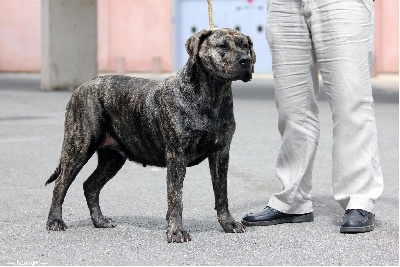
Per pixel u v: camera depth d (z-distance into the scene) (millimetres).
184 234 9148
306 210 10406
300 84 10195
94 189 10078
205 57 8742
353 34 9695
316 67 10320
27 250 8789
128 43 62312
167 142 9070
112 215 10852
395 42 59250
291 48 10148
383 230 9820
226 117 9125
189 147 9031
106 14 61969
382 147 18234
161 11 62375
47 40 38219
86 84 9805
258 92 38250
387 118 24938
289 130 10281
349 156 9852
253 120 24406
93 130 9688
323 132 21234
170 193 9141
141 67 62594
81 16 38562
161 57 62594
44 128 21969
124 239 9305
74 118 9750
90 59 38938
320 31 9852
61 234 9594
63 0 38094
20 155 16922
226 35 8711
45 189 12961
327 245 9023
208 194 12531
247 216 10234
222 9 63000
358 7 9750
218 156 9469
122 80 9656
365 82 9805
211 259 8375
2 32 61438
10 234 9594
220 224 9758
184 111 8930
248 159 16469
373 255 8570
